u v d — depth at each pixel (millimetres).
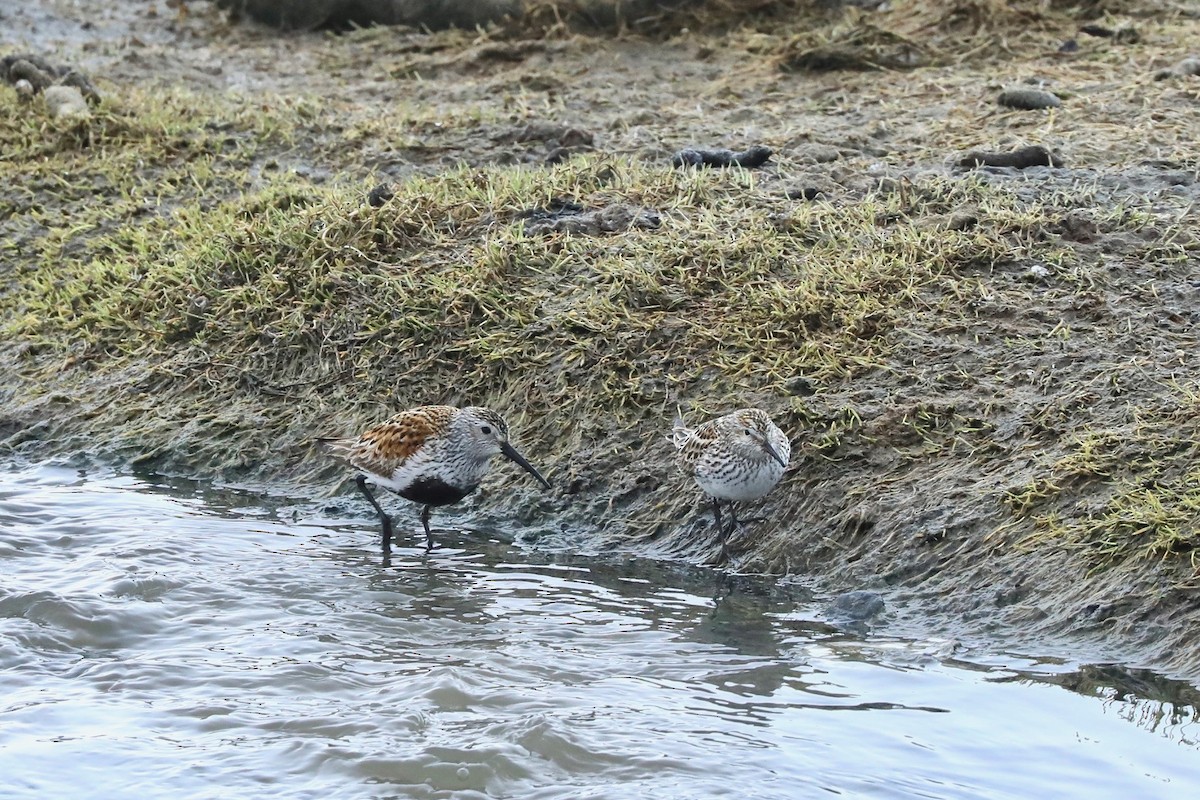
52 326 16797
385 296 15453
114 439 15203
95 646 11102
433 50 24281
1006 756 9078
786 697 9969
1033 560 11172
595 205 16422
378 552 12969
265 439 14867
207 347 15844
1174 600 10391
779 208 15883
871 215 15375
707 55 22875
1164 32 21531
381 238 16203
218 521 13648
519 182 16906
